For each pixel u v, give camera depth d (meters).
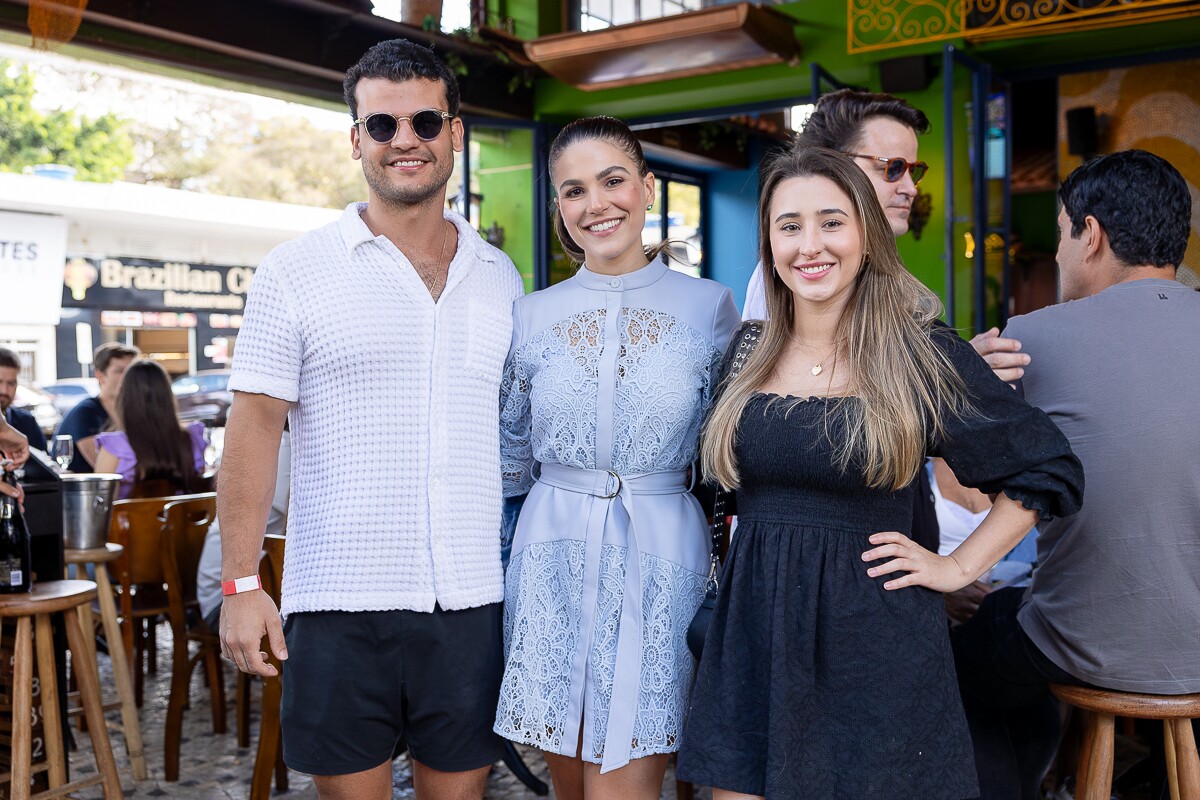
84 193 11.87
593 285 2.34
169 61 5.62
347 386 2.19
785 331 2.08
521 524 2.34
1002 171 6.93
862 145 2.77
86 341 12.20
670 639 2.20
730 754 1.96
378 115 2.19
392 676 2.20
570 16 7.69
